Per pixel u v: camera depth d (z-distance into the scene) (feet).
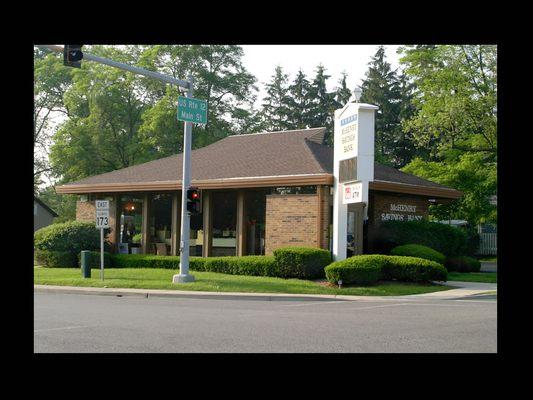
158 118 147.02
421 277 73.41
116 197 106.42
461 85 112.27
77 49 61.16
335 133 81.61
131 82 156.66
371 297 65.62
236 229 95.14
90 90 157.69
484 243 158.51
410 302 61.21
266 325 41.11
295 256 77.10
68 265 97.09
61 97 184.44
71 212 189.88
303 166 87.04
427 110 116.16
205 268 86.43
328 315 47.83
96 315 46.70
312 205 84.53
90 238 99.55
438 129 118.01
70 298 63.46
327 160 90.27
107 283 73.31
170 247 107.34
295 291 67.92
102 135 154.61
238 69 171.53
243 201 93.40
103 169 161.99
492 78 112.88
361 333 37.50
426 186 93.30
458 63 112.57
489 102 109.70
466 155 119.44
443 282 78.13
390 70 227.20
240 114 171.32
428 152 189.26
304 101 250.57
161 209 113.91
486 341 34.73
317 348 32.14
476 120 112.57
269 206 88.63
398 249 82.38
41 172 193.26
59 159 156.56
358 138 74.54
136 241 115.55
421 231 89.25
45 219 183.83
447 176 119.14
